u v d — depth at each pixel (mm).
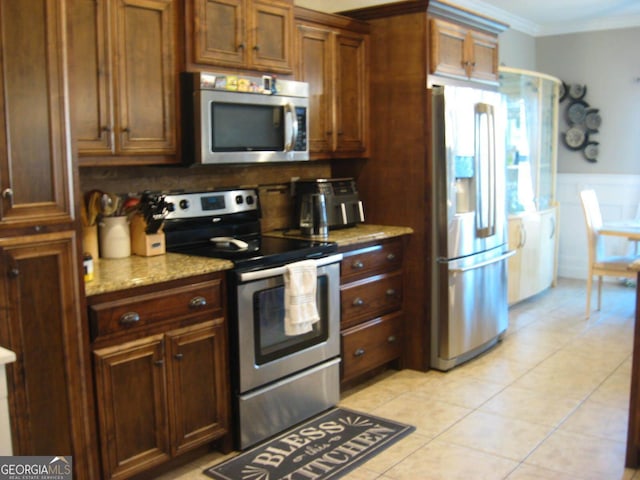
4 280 2031
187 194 3221
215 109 2906
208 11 2916
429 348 3969
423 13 3713
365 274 3658
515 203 5430
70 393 2246
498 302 4363
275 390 3039
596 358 4176
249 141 3104
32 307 2113
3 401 1817
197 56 2883
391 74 3879
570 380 3785
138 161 2779
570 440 3008
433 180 3807
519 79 5395
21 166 2045
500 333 4449
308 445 2982
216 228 3359
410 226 3922
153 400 2562
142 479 2656
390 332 3887
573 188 6652
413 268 3938
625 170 6340
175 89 2877
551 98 6055
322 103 3670
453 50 3963
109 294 2375
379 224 4051
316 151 3652
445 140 3727
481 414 3314
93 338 2336
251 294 2859
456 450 2918
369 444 2982
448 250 3811
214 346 2787
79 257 2230
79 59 2529
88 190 2904
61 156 2146
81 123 2555
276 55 3273
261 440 3008
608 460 2809
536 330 4840
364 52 3910
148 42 2756
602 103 6387
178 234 3160
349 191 3869
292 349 3113
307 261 3098
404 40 3799
